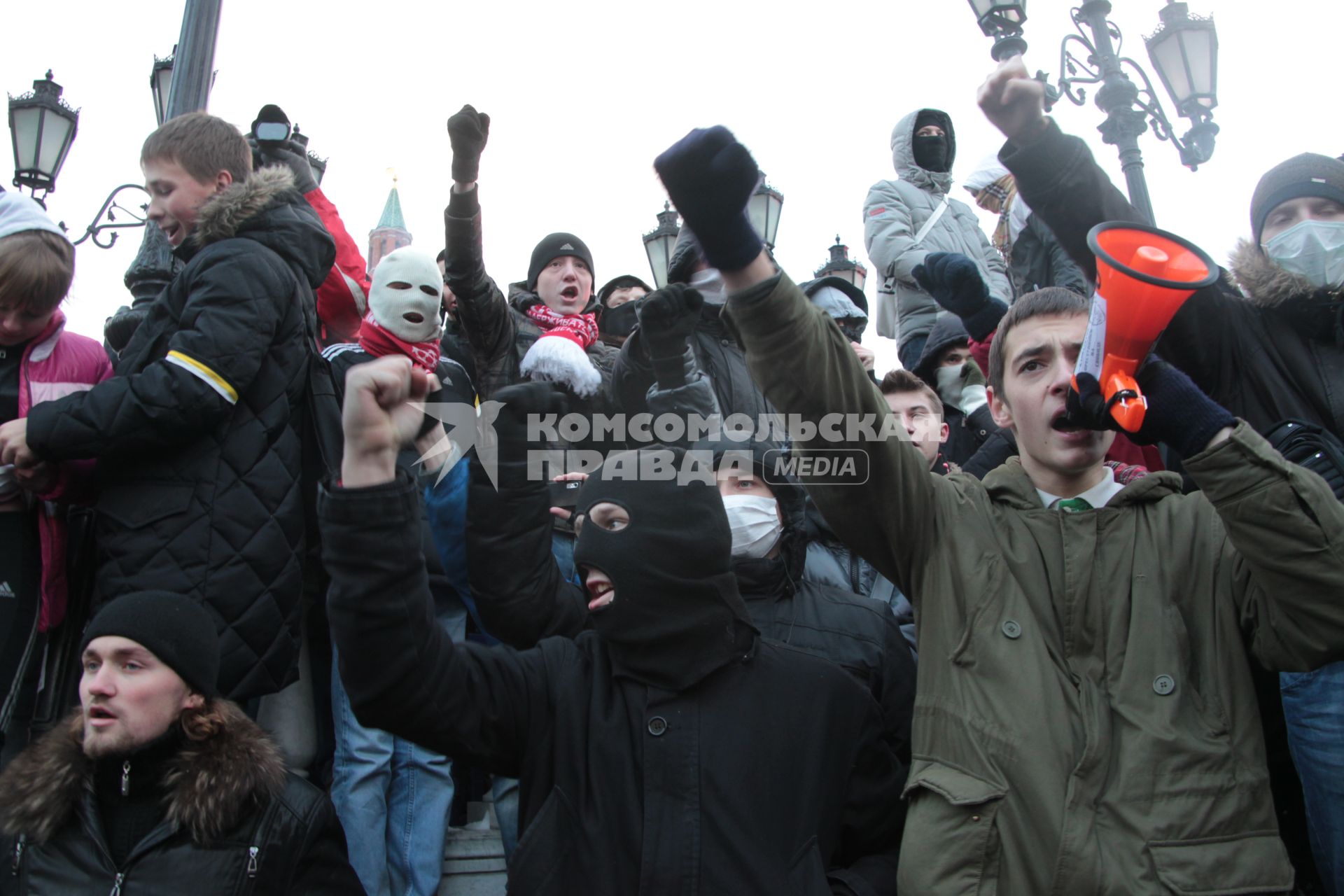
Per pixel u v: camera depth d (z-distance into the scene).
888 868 1.97
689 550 1.95
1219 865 1.61
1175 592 1.85
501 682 1.88
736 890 1.71
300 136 4.46
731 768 1.83
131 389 2.51
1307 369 2.31
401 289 2.93
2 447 2.53
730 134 1.57
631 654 1.94
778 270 1.73
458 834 3.31
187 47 4.92
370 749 2.95
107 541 2.54
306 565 3.02
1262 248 2.42
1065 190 2.03
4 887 2.06
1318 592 1.61
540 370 3.31
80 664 2.73
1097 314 1.63
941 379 4.04
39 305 2.75
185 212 3.05
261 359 2.67
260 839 2.09
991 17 6.73
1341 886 1.88
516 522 2.21
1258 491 1.62
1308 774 1.93
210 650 2.22
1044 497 2.07
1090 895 1.61
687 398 2.68
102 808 2.12
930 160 5.07
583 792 1.83
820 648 2.54
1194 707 1.75
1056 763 1.71
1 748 2.63
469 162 3.49
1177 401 1.67
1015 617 1.86
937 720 1.83
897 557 2.03
